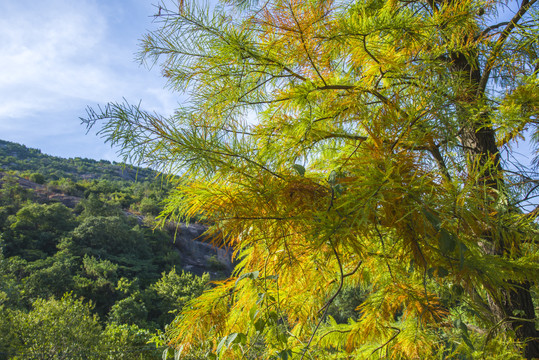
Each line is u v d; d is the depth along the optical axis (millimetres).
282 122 1504
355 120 1573
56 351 9531
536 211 1352
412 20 1592
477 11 1816
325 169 1541
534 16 1585
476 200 1129
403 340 1737
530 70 1748
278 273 1401
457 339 1664
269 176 1202
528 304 1804
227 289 1396
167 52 1631
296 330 1710
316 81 1627
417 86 1563
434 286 1682
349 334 1729
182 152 1110
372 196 1001
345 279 1787
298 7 1521
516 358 1531
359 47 1639
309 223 1084
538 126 1920
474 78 2154
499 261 1248
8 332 9484
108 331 10547
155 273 36656
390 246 1470
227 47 1483
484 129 1948
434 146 1481
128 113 1098
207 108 1594
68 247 34188
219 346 1178
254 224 1182
